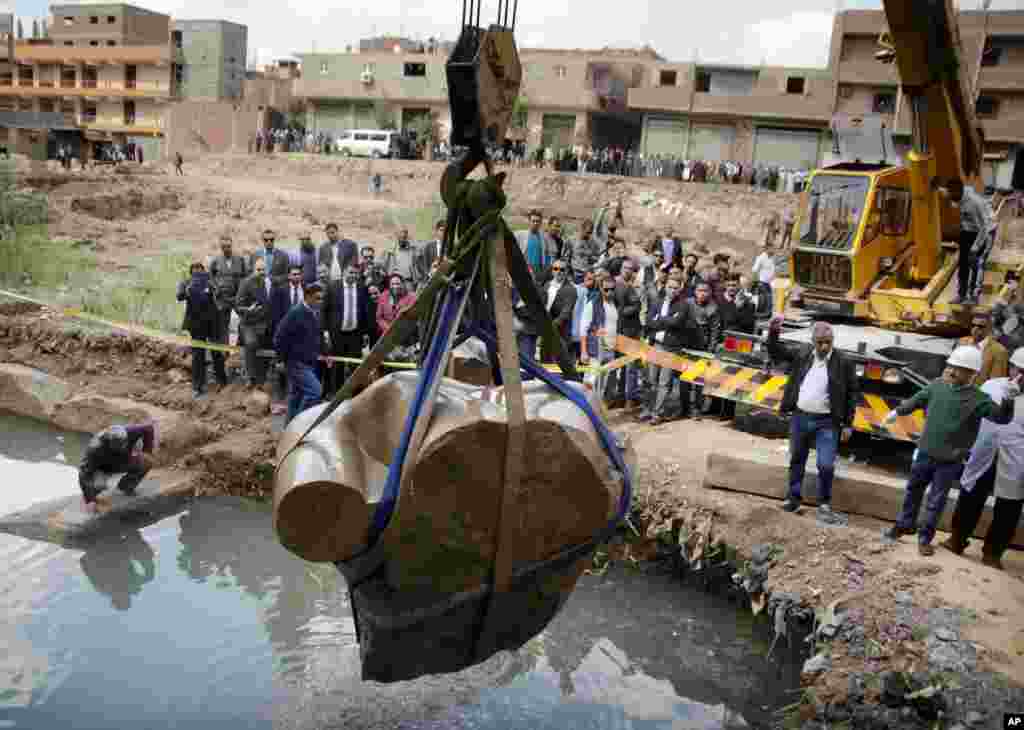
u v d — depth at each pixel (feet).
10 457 34.68
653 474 29.17
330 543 10.93
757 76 137.80
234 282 39.42
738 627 24.56
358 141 139.44
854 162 36.88
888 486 26.27
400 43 194.08
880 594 22.34
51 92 196.03
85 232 73.67
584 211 101.30
